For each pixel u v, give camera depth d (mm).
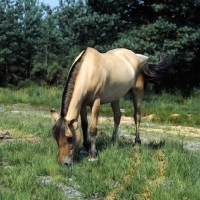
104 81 6801
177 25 18719
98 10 19828
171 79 21609
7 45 30875
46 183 5469
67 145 5926
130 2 19891
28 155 6680
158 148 7625
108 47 19000
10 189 5203
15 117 12500
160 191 5039
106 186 5262
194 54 20078
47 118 12609
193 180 5602
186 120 13977
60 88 24172
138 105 8203
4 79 31531
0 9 30906
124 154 6719
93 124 6684
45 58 34969
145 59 8352
